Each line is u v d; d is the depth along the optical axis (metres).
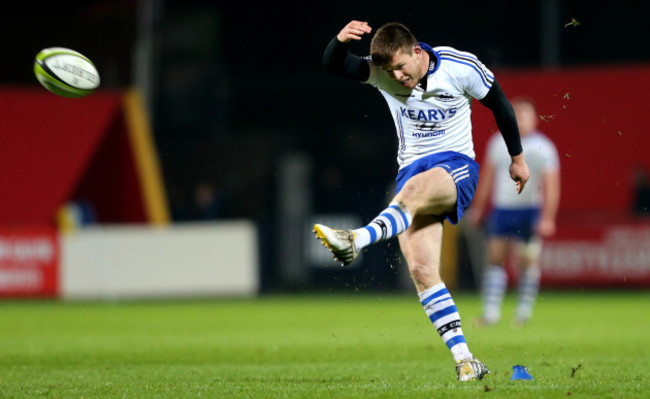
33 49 86.00
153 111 82.69
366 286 77.62
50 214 75.12
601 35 101.62
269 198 111.44
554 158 43.34
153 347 34.75
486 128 74.62
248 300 70.75
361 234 20.33
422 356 30.88
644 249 70.62
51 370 26.48
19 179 75.56
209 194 85.88
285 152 116.31
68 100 77.50
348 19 109.00
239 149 113.56
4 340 38.28
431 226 22.50
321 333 41.59
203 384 21.86
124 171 78.75
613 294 70.44
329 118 117.69
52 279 67.88
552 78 84.56
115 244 68.38
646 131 82.50
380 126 117.56
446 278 73.69
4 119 77.00
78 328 44.94
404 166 22.83
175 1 109.50
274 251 77.94
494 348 33.00
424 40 101.81
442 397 18.44
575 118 83.50
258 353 32.19
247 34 111.12
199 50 110.50
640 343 34.59
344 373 24.94
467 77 21.81
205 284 68.75
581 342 35.22
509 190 43.41
